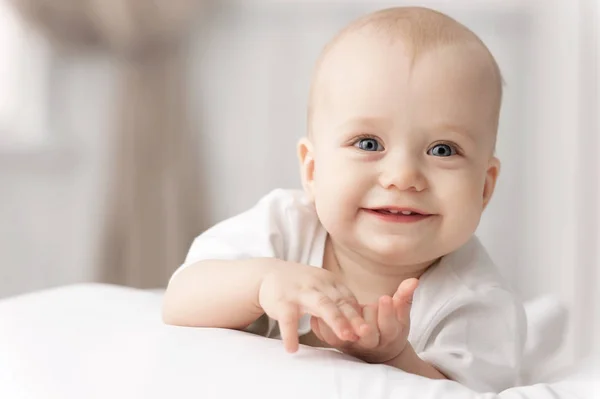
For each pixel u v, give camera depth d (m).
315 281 0.90
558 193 2.33
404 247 1.03
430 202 1.03
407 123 1.02
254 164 2.66
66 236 2.62
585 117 2.05
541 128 2.55
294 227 1.15
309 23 2.64
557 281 2.29
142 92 2.55
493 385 1.07
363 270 1.13
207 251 1.12
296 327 0.88
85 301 1.13
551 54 2.46
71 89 2.62
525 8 2.64
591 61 2.10
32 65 2.65
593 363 1.11
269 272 0.94
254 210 1.18
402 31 1.07
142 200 2.54
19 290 2.62
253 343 0.90
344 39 1.11
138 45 2.55
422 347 1.09
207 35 2.62
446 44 1.06
